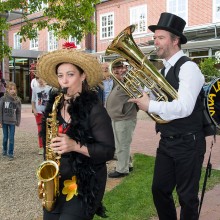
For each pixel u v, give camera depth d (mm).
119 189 4852
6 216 4086
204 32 15750
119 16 22734
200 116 3000
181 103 2771
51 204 2309
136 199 4477
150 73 2883
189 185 2979
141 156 6848
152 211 4090
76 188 2301
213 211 4129
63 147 2223
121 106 5199
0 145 8289
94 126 2355
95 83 2510
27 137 9484
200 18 18594
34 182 5379
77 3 7539
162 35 3000
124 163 5422
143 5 21312
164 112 2801
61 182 2387
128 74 2918
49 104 2568
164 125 3029
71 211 2297
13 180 5469
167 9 20031
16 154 7312
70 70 2412
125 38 2902
